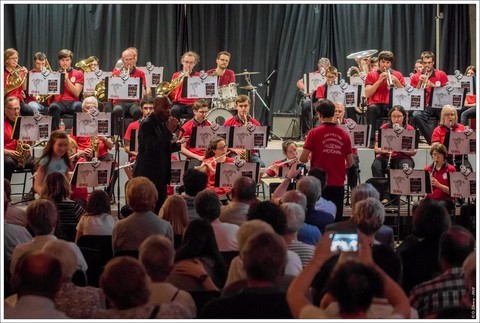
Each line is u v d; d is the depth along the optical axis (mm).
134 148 9602
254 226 4695
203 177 7289
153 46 14828
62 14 14508
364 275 3697
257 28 14820
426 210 5555
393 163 10805
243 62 14922
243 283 4496
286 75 14852
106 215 6656
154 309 3953
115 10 14602
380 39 14961
